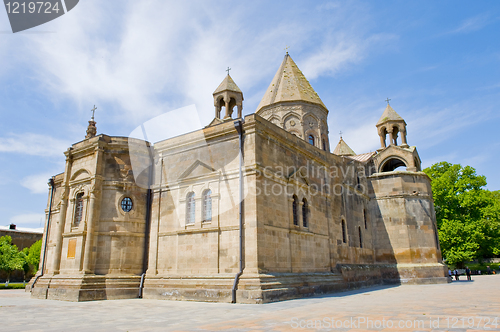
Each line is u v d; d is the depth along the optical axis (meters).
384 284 31.44
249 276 17.86
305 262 22.33
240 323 10.61
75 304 18.50
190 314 13.40
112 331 10.04
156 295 20.95
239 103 30.94
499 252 47.19
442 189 46.94
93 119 28.56
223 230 19.88
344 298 18.86
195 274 20.19
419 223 32.59
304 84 35.03
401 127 37.78
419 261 31.59
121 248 22.50
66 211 24.77
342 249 27.09
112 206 23.09
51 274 23.33
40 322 12.16
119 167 23.91
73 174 25.06
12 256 54.56
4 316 13.91
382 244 32.84
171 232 22.14
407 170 34.97
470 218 45.38
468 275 36.31
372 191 34.31
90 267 21.66
